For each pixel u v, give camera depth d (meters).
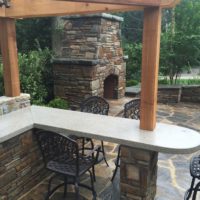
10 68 3.34
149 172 2.53
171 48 7.29
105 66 5.64
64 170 2.52
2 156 2.58
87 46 5.33
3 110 3.23
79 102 5.42
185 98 7.23
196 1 7.71
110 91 6.45
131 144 2.44
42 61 5.63
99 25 5.19
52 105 5.10
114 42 5.98
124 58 6.54
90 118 3.06
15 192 2.80
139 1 2.11
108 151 3.87
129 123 2.89
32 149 2.97
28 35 6.70
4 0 2.29
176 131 2.65
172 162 3.63
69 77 5.43
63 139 2.38
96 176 3.20
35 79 5.39
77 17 5.30
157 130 2.67
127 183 2.62
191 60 7.32
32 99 5.25
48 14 2.90
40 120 2.98
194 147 2.32
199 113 6.12
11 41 3.31
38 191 2.97
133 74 8.69
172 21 7.64
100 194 2.86
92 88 5.23
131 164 2.55
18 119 3.02
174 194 2.88
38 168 3.09
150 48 2.41
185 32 7.33
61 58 5.48
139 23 11.61
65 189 2.83
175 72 7.71
